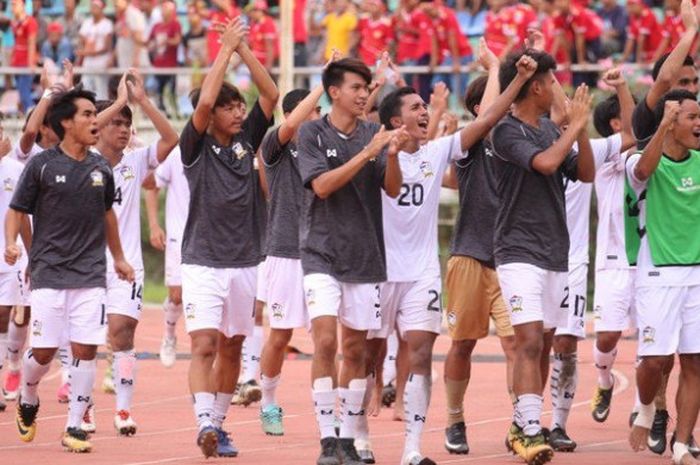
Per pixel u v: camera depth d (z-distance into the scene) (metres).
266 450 22.47
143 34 53.41
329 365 19.59
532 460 19.81
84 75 53.19
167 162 29.52
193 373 20.61
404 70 48.25
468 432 24.88
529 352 20.11
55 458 21.48
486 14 50.34
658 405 22.09
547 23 47.09
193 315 20.69
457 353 22.06
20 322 27.38
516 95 20.08
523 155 19.81
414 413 19.72
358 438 20.92
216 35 52.41
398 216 20.06
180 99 53.47
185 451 22.28
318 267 19.50
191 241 20.89
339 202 19.50
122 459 21.39
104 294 21.72
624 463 21.02
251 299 21.22
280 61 47.97
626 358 37.66
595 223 47.22
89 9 57.38
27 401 22.42
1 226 26.55
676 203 19.97
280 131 21.42
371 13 49.28
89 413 24.30
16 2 53.19
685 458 20.03
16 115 53.97
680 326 20.02
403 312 20.12
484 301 21.92
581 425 25.67
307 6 52.12
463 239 22.05
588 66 47.28
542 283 20.27
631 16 47.72
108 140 24.23
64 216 21.42
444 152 20.36
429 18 48.59
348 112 19.67
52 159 21.42
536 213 20.25
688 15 20.83
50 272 21.48
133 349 24.31
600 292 24.75
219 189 20.80
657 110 20.53
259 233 21.31
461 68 48.34
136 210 24.58
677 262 19.94
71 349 21.95
